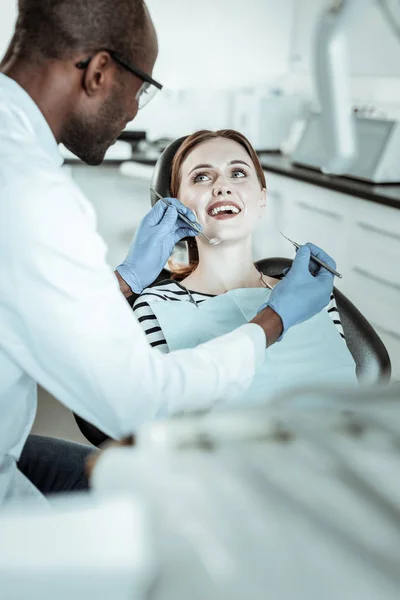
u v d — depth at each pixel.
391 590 0.35
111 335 0.94
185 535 0.41
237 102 3.77
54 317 0.92
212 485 0.45
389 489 0.43
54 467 1.28
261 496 0.43
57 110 1.04
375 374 1.52
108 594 0.40
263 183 1.62
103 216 3.66
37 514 0.44
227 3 3.90
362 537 0.38
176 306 1.43
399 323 2.67
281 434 0.50
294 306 1.17
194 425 0.52
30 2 0.99
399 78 3.20
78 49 0.99
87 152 1.12
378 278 2.75
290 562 0.38
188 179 1.56
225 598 0.37
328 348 1.43
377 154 2.87
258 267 1.69
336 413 0.52
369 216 2.74
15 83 1.00
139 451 0.50
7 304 0.93
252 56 4.04
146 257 1.41
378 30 3.30
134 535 0.42
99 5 0.98
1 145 0.94
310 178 3.02
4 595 0.39
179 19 3.86
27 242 0.90
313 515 0.40
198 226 1.43
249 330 1.09
